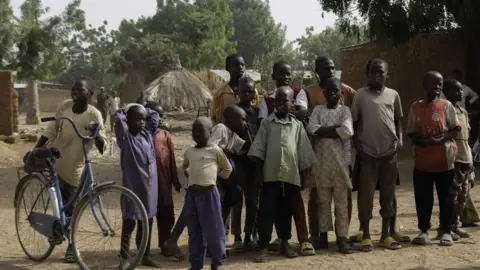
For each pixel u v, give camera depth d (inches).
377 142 247.9
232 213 254.8
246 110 256.5
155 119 246.5
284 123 240.7
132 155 226.1
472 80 596.7
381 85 250.1
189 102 1275.8
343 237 249.6
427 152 256.1
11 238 286.0
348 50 649.0
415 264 229.0
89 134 244.2
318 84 265.0
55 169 241.1
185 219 223.1
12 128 902.4
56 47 1262.3
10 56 1221.1
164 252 250.1
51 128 252.2
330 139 249.0
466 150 264.5
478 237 271.1
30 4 1247.5
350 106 266.1
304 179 246.7
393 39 573.6
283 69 256.1
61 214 235.8
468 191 283.4
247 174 251.0
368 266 228.4
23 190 258.2
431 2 534.6
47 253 245.0
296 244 270.4
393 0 560.1
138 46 2283.5
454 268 222.7
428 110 257.0
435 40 606.2
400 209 346.9
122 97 2287.2
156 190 233.0
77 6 1264.8
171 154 249.6
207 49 2669.8
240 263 238.2
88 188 225.3
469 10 527.2
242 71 269.7
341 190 249.8
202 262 221.0
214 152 222.4
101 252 253.6
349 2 582.6
